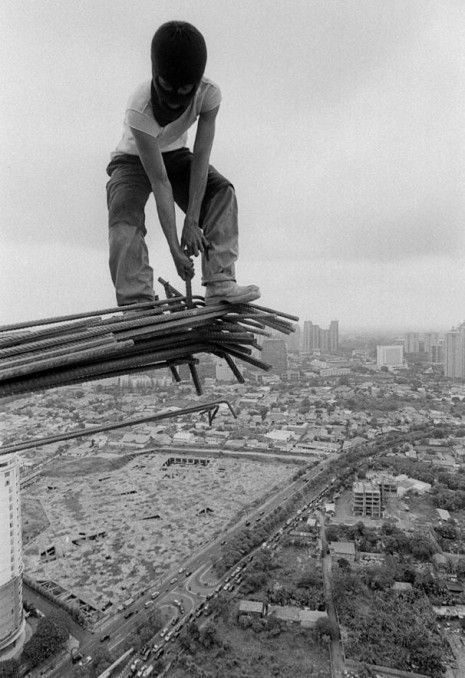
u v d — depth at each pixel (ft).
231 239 13.98
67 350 9.92
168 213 13.04
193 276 13.85
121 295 14.23
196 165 13.37
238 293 13.23
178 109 11.78
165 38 10.18
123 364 11.99
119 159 15.02
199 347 13.92
